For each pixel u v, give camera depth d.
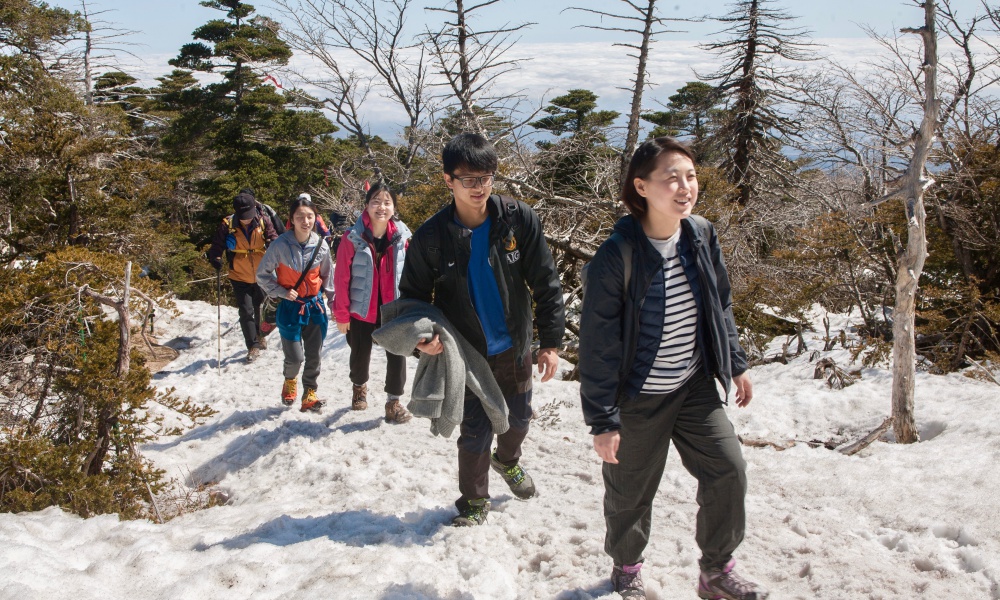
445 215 3.48
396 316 3.55
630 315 2.60
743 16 27.61
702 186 14.27
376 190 5.48
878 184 11.88
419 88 19.48
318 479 5.05
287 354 6.43
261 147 39.75
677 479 4.48
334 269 6.07
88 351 5.17
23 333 5.48
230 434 6.29
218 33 45.00
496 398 3.56
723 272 2.78
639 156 2.55
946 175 9.41
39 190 9.35
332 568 3.29
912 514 3.68
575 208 12.20
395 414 6.03
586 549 3.49
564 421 6.12
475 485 3.80
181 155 41.06
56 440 5.20
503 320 3.60
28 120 9.63
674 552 3.49
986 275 9.30
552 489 4.54
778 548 3.48
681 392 2.74
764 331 10.50
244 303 8.88
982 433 4.79
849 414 6.10
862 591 3.02
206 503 5.07
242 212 8.67
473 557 3.44
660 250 2.62
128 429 5.12
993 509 3.59
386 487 4.78
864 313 9.84
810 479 4.33
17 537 3.54
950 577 3.10
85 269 5.91
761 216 18.88
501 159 13.65
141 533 3.80
